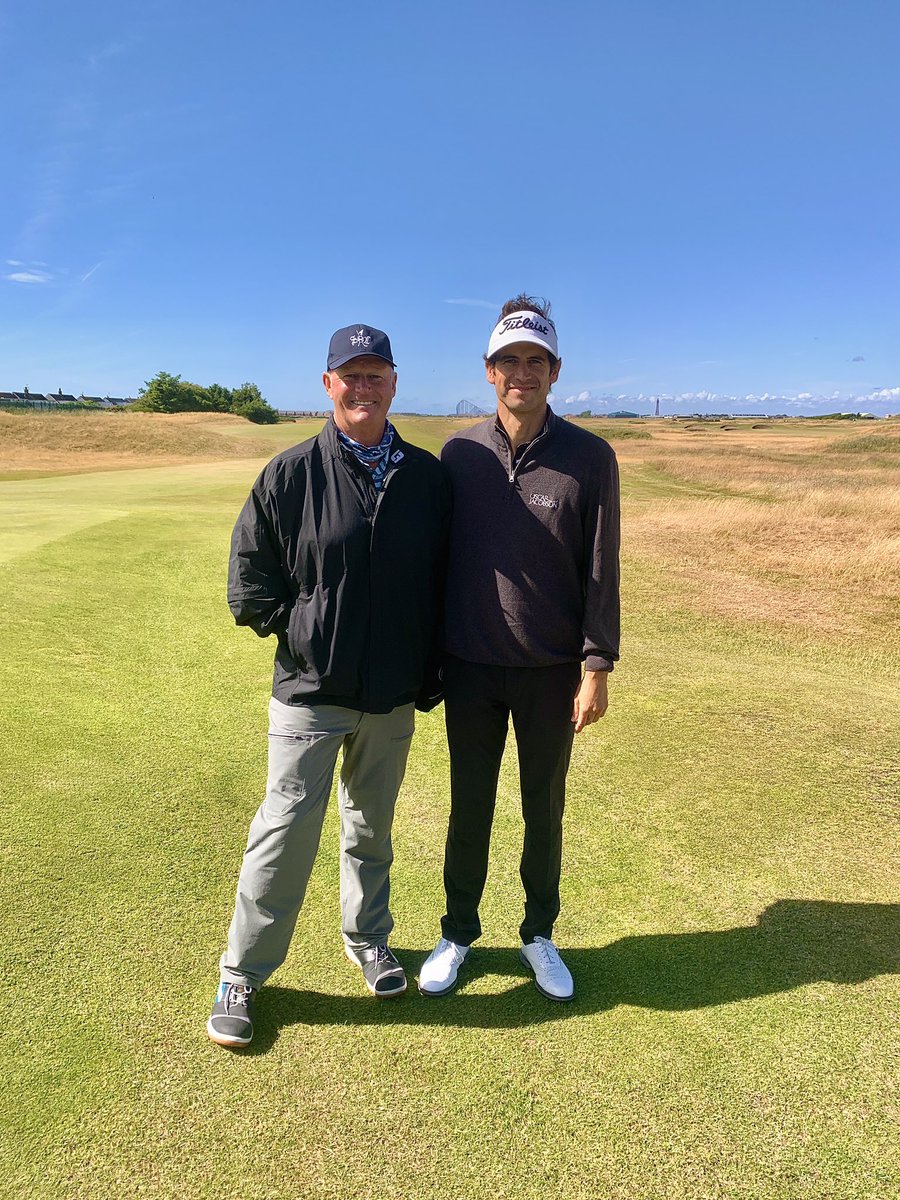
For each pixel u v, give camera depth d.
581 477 2.06
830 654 5.88
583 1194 1.61
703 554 8.93
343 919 2.30
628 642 6.02
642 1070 1.92
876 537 9.31
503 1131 1.75
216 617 6.14
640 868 2.90
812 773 3.70
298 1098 1.83
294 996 2.20
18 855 2.79
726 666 5.44
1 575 6.68
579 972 2.32
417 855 3.01
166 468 25.38
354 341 1.94
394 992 2.19
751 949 2.42
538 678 2.17
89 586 6.65
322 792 2.08
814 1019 2.11
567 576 2.13
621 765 3.78
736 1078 1.90
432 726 4.38
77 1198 1.57
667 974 2.30
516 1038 2.04
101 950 2.32
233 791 3.38
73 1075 1.87
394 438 2.11
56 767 3.51
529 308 2.08
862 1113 1.81
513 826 3.25
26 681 4.54
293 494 2.01
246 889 2.05
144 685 4.64
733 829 3.19
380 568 2.02
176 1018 2.07
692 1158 1.69
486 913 2.67
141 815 3.13
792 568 8.19
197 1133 1.73
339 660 1.99
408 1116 1.79
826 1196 1.61
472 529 2.15
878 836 3.14
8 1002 2.09
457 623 2.18
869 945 2.44
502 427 2.13
